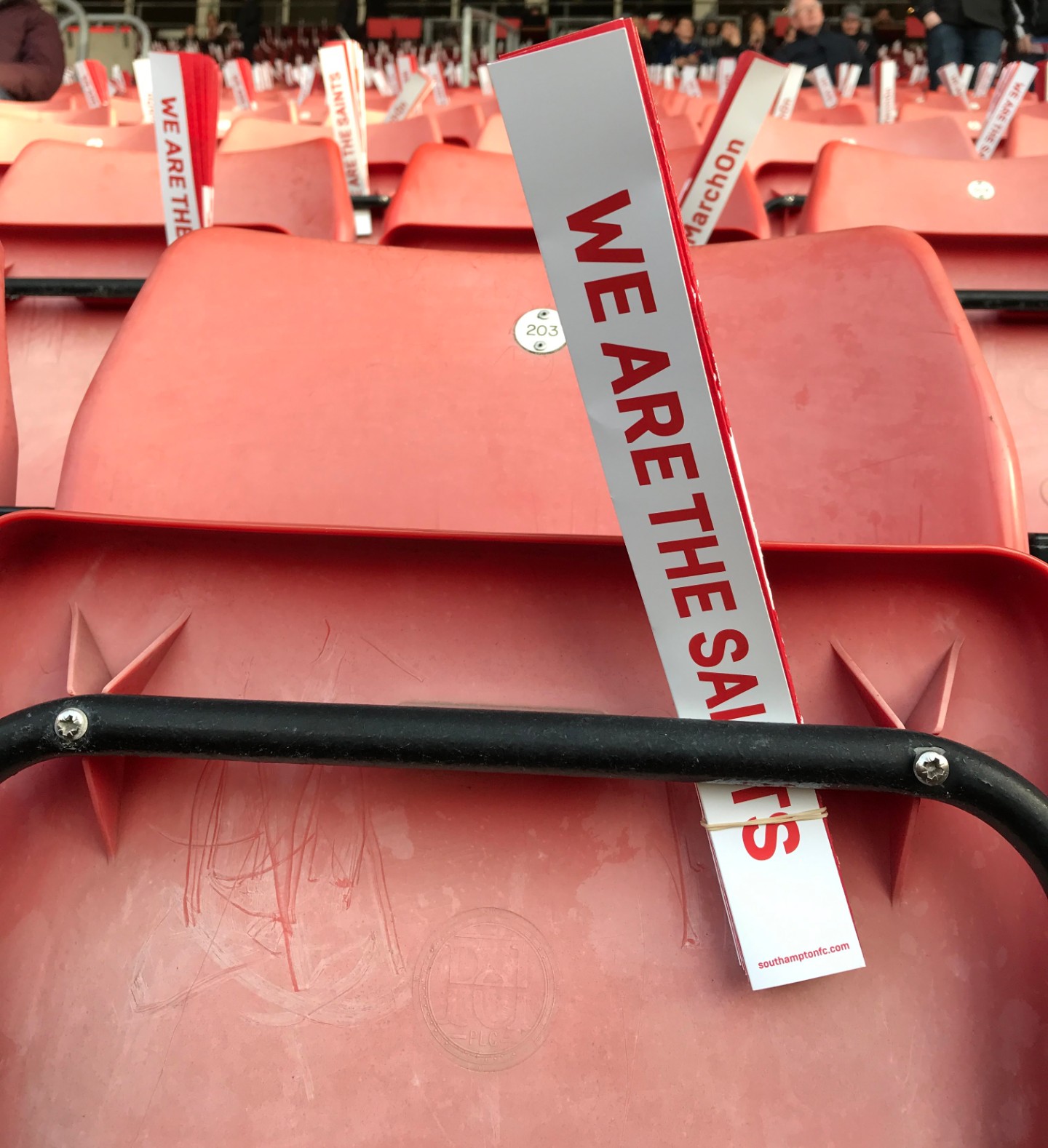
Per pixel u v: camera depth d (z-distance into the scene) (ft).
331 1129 2.40
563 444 3.69
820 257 3.84
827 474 3.46
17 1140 2.39
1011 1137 2.36
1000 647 2.69
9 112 18.88
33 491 6.51
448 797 2.67
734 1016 2.46
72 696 2.36
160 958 2.52
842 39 34.30
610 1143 2.38
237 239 4.00
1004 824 2.24
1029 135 12.63
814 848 2.39
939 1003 2.45
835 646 2.74
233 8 75.61
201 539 2.85
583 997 2.49
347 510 3.55
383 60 50.08
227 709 2.31
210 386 3.67
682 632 2.42
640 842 2.62
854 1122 2.38
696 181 7.08
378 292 3.95
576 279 2.16
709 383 2.20
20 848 2.58
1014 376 6.54
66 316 7.02
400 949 2.53
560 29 70.08
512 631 2.85
